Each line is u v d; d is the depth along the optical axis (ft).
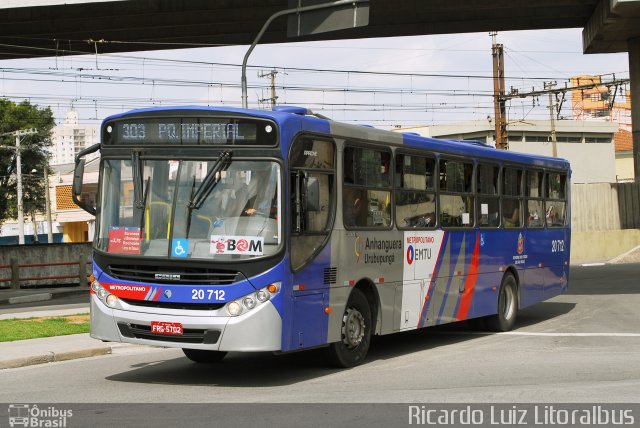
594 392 30.81
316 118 35.32
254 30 114.32
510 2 111.45
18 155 196.13
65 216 262.26
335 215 36.06
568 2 116.57
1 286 105.60
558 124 249.96
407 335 51.01
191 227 32.71
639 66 127.03
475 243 48.39
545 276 58.08
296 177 33.50
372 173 39.04
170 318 32.42
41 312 67.00
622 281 93.20
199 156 33.24
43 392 32.35
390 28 119.55
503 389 31.65
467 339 48.67
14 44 115.14
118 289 33.45
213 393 31.78
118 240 33.78
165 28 111.24
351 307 37.60
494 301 50.75
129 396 31.19
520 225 54.44
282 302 32.40
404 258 41.37
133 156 33.83
